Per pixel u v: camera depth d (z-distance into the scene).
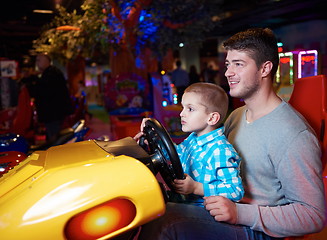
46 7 8.14
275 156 1.12
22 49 14.20
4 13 8.59
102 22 4.30
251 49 1.16
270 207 1.08
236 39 1.19
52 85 3.94
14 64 5.24
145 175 0.90
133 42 4.52
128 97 4.37
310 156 1.05
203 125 1.35
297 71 3.22
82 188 0.84
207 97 1.32
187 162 1.38
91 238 0.85
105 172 0.88
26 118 3.81
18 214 0.80
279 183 1.17
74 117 5.89
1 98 4.41
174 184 1.19
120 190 0.86
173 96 4.09
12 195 0.88
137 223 0.89
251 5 8.81
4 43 12.52
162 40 4.47
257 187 1.21
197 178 1.30
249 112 1.31
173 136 3.61
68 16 4.98
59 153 1.13
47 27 5.24
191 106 1.35
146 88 4.39
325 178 1.31
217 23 4.88
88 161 0.95
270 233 1.07
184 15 4.29
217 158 1.23
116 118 4.21
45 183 0.85
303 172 1.05
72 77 11.89
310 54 3.14
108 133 6.66
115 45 4.62
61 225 0.80
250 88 1.20
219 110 1.34
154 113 3.98
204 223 1.12
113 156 0.98
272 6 8.43
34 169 0.97
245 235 1.09
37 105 4.02
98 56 7.20
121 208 0.87
